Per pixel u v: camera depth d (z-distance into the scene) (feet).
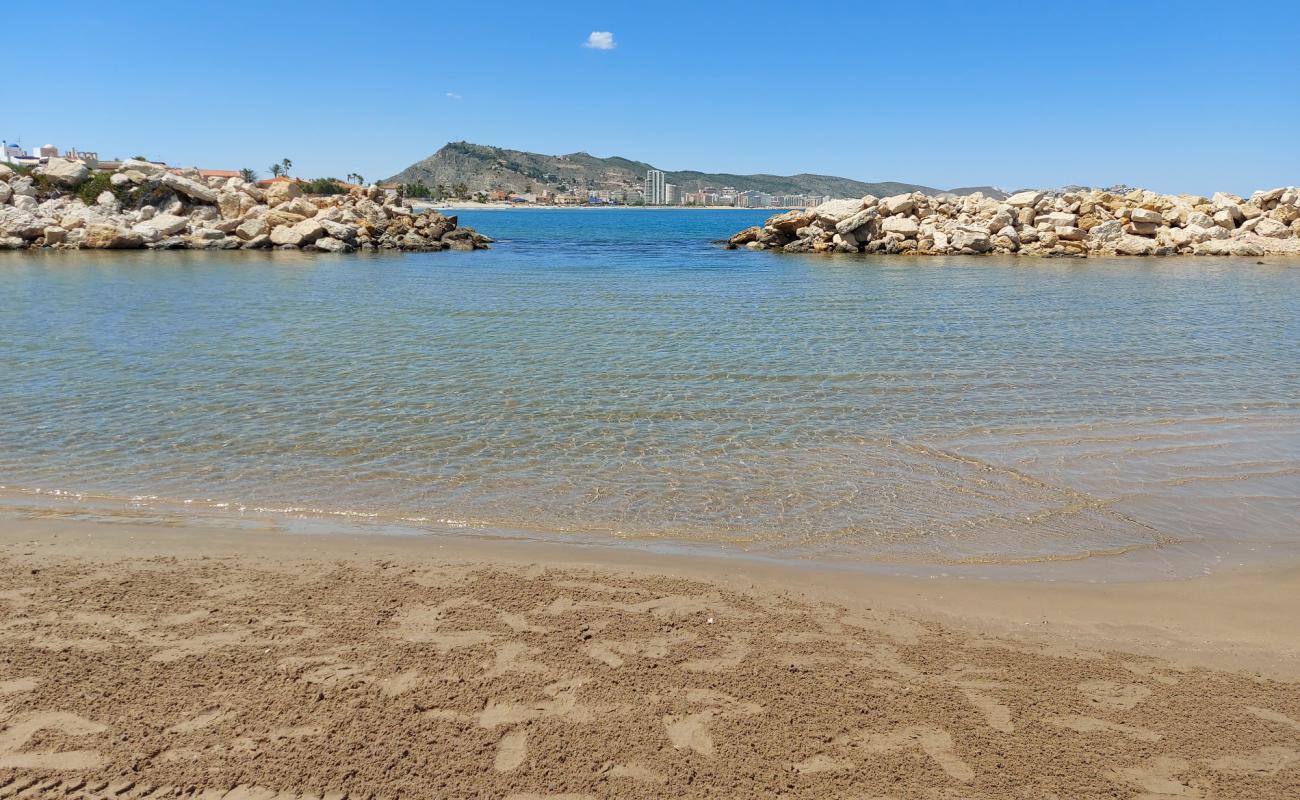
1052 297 95.86
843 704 16.87
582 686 17.28
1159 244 170.09
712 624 20.52
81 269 121.39
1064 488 32.12
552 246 216.54
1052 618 21.49
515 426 40.24
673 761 14.89
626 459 35.35
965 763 15.02
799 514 29.27
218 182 200.75
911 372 53.26
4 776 13.96
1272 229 169.99
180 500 29.91
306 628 19.61
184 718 15.76
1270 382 50.67
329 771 14.34
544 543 26.25
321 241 173.17
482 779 14.29
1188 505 30.40
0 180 179.63
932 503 30.45
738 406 44.42
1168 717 16.62
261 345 61.05
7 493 30.32
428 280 115.34
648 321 75.61
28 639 18.74
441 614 20.58
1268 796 14.20
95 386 47.16
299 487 31.48
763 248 200.85
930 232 181.68
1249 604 22.47
